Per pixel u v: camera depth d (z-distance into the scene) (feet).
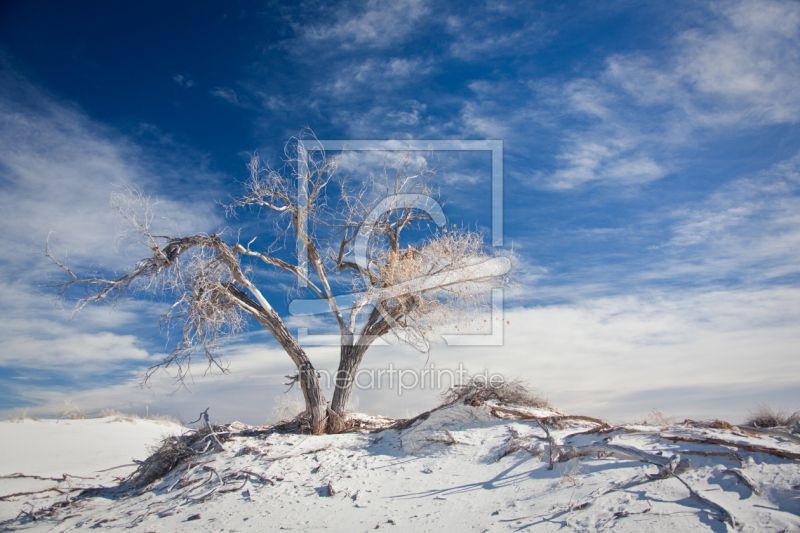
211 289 38.70
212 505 28.58
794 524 15.44
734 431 25.21
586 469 23.67
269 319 41.75
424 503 24.81
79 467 49.85
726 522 16.33
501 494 23.95
